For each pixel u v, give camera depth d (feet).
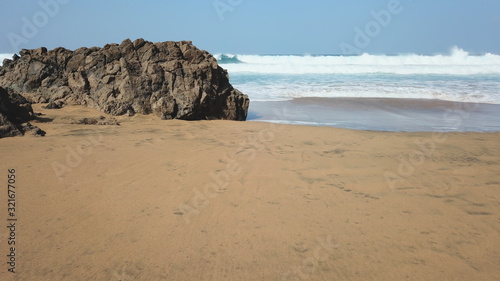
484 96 60.54
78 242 12.33
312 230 13.42
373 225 13.85
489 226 13.83
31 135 27.32
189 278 10.54
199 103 38.93
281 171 20.30
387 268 11.09
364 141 28.58
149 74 40.14
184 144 26.35
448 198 16.63
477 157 23.94
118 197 16.17
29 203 15.28
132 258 11.46
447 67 107.76
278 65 117.60
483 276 10.70
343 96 63.57
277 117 45.01
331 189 17.63
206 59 43.50
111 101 39.40
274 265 11.21
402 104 55.06
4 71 47.11
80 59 43.75
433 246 12.35
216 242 12.50
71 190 16.81
